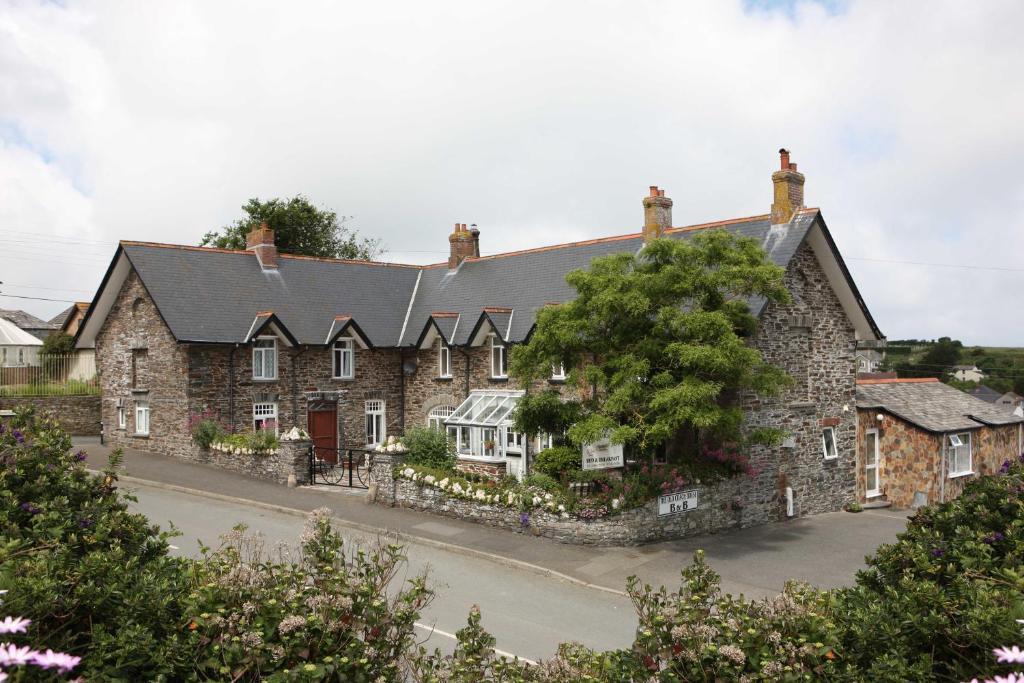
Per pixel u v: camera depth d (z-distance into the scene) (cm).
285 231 5331
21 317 6394
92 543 679
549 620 1271
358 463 2658
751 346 2103
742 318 1839
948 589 611
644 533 1777
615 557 1655
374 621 623
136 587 579
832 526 2133
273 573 669
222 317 2795
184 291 2792
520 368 1797
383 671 630
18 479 769
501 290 3033
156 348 2805
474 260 3344
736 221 2408
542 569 1559
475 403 2712
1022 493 763
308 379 2945
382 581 695
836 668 565
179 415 2702
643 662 604
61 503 734
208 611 573
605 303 1642
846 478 2441
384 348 3111
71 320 4750
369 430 3133
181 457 2695
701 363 1584
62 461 825
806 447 2297
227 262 3017
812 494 2314
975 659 544
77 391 3412
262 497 2147
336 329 2977
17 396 3291
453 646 1107
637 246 2678
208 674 566
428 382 3086
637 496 1756
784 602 622
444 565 1593
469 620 712
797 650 566
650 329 1739
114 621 563
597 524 1712
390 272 3491
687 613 602
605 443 1770
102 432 3089
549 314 1752
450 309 3152
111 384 3047
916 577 666
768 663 546
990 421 2688
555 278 2878
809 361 2319
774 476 2178
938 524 771
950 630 550
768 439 1834
